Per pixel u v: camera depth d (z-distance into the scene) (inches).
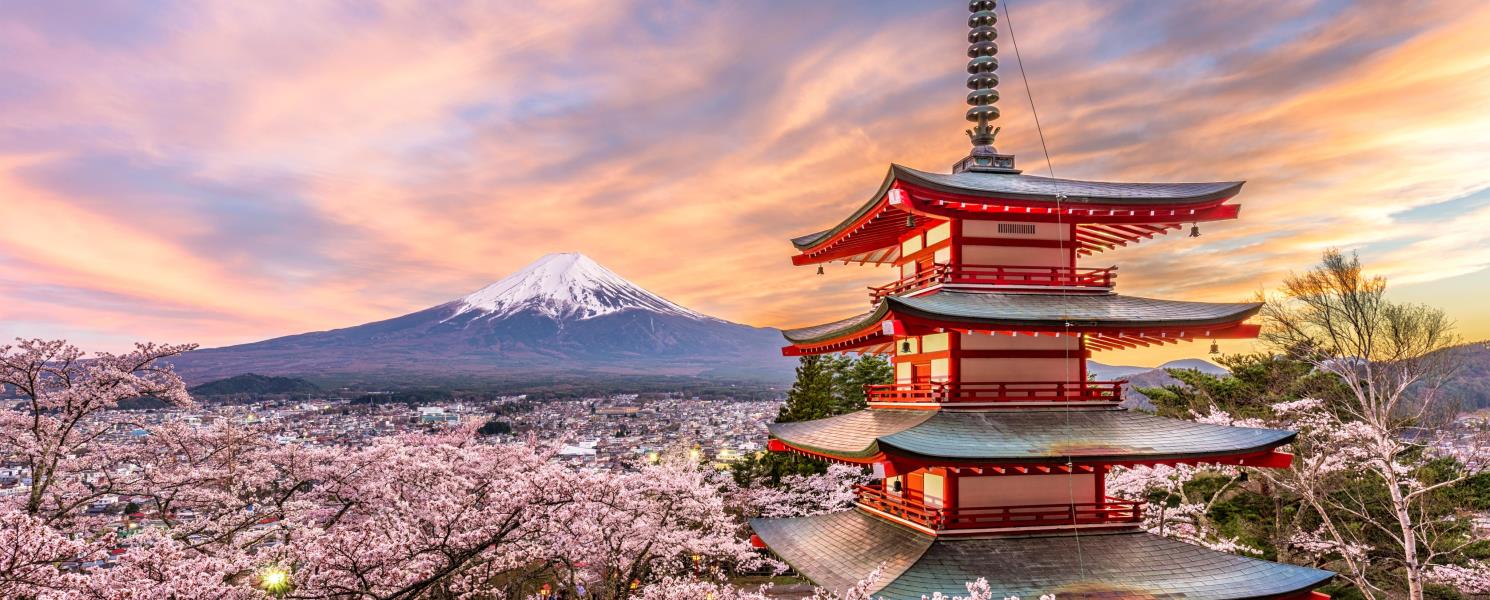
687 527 1101.1
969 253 732.7
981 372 713.0
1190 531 1182.3
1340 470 1077.1
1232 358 1411.2
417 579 751.1
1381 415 952.3
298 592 713.0
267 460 997.8
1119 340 780.6
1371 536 1099.3
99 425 946.1
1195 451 641.0
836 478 1621.6
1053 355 730.2
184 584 571.5
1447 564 1016.2
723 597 921.5
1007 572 626.2
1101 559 647.8
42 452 834.2
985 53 860.6
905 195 673.6
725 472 1707.7
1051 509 694.5
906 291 796.0
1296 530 1107.3
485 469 1007.0
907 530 707.4
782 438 837.8
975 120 851.4
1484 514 1090.1
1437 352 975.0
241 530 901.2
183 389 973.2
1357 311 991.6
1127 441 660.7
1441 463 1081.4
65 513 837.8
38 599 507.8
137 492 886.4
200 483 922.1
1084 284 746.2
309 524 845.2
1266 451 660.7
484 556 851.4
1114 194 737.0
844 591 635.5
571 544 872.9
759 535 844.6
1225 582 618.5
